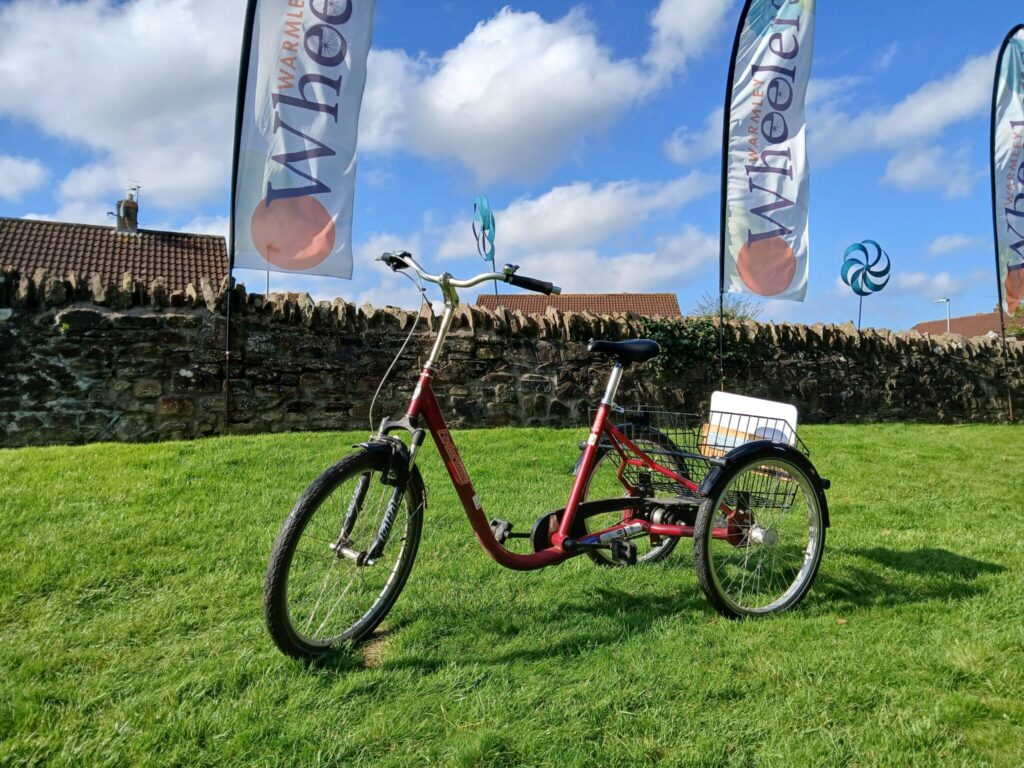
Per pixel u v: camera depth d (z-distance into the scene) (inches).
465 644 95.5
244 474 181.9
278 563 83.7
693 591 116.4
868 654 91.7
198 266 716.0
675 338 329.7
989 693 82.4
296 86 259.1
